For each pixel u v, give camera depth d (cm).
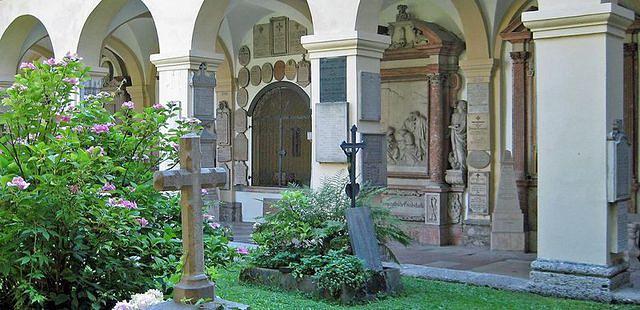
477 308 816
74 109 665
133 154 684
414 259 1263
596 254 845
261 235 984
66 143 599
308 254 941
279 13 1780
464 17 1411
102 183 629
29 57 2484
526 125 1387
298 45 1748
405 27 1516
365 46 1064
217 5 1305
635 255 1106
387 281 898
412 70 1504
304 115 1745
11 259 580
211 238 684
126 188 659
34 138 637
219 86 1891
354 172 935
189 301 539
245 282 971
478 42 1416
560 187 866
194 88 1310
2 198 568
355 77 1056
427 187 1470
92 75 1541
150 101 2077
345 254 911
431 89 1482
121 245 618
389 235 967
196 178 556
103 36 1554
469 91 1443
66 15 1564
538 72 877
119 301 617
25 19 1712
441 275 1011
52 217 592
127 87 2105
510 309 808
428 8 1509
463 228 1454
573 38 852
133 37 2016
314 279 895
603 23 828
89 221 598
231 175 1870
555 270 870
